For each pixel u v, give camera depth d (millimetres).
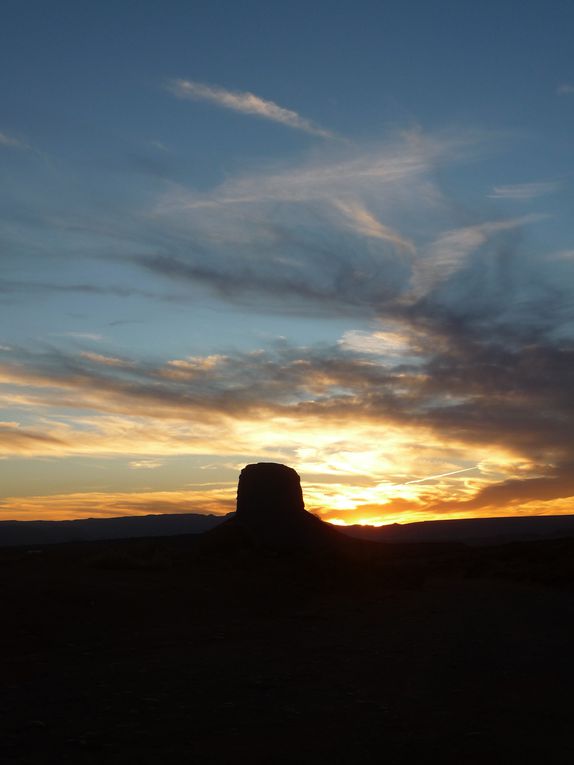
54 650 14156
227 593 22078
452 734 8609
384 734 8633
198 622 17703
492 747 8109
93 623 16609
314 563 29688
